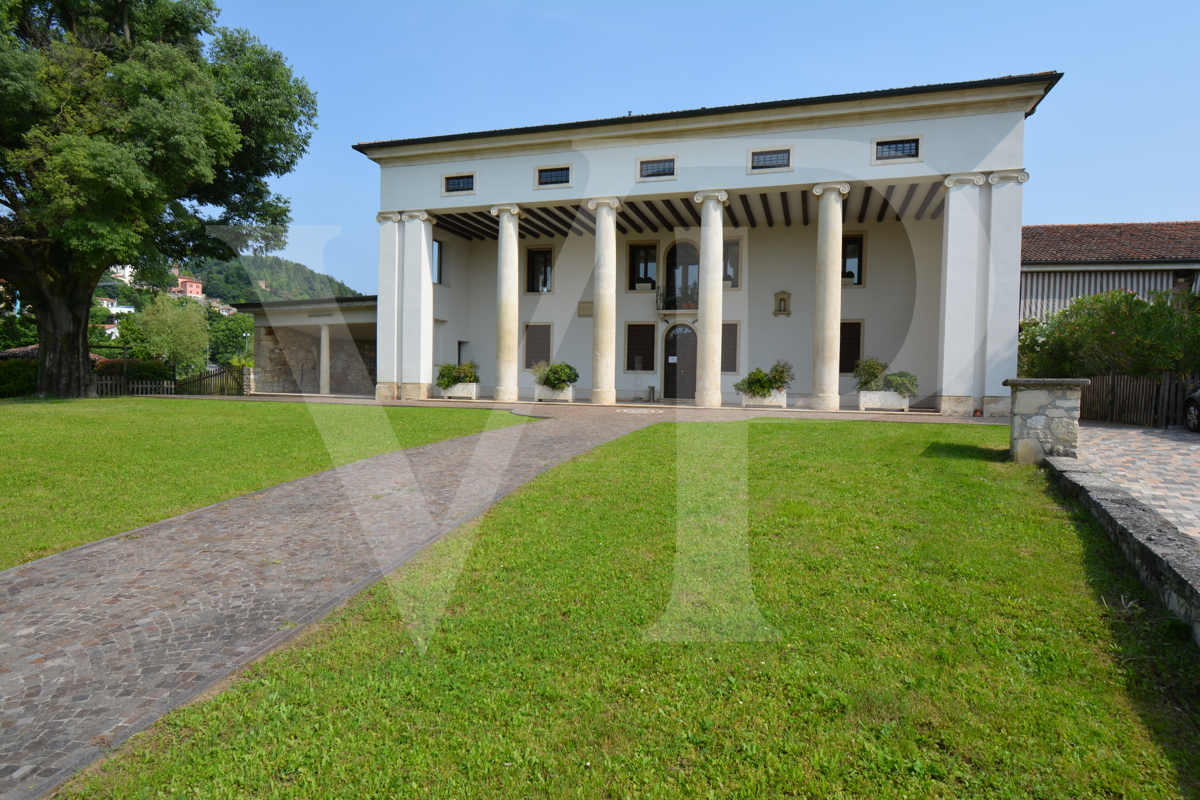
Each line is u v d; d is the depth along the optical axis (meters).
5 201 18.23
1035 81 15.21
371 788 2.35
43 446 9.09
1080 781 2.30
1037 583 3.91
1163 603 3.52
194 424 11.29
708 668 3.06
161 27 20.81
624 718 2.72
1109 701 2.77
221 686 3.01
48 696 2.93
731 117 17.33
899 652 3.16
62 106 16.48
